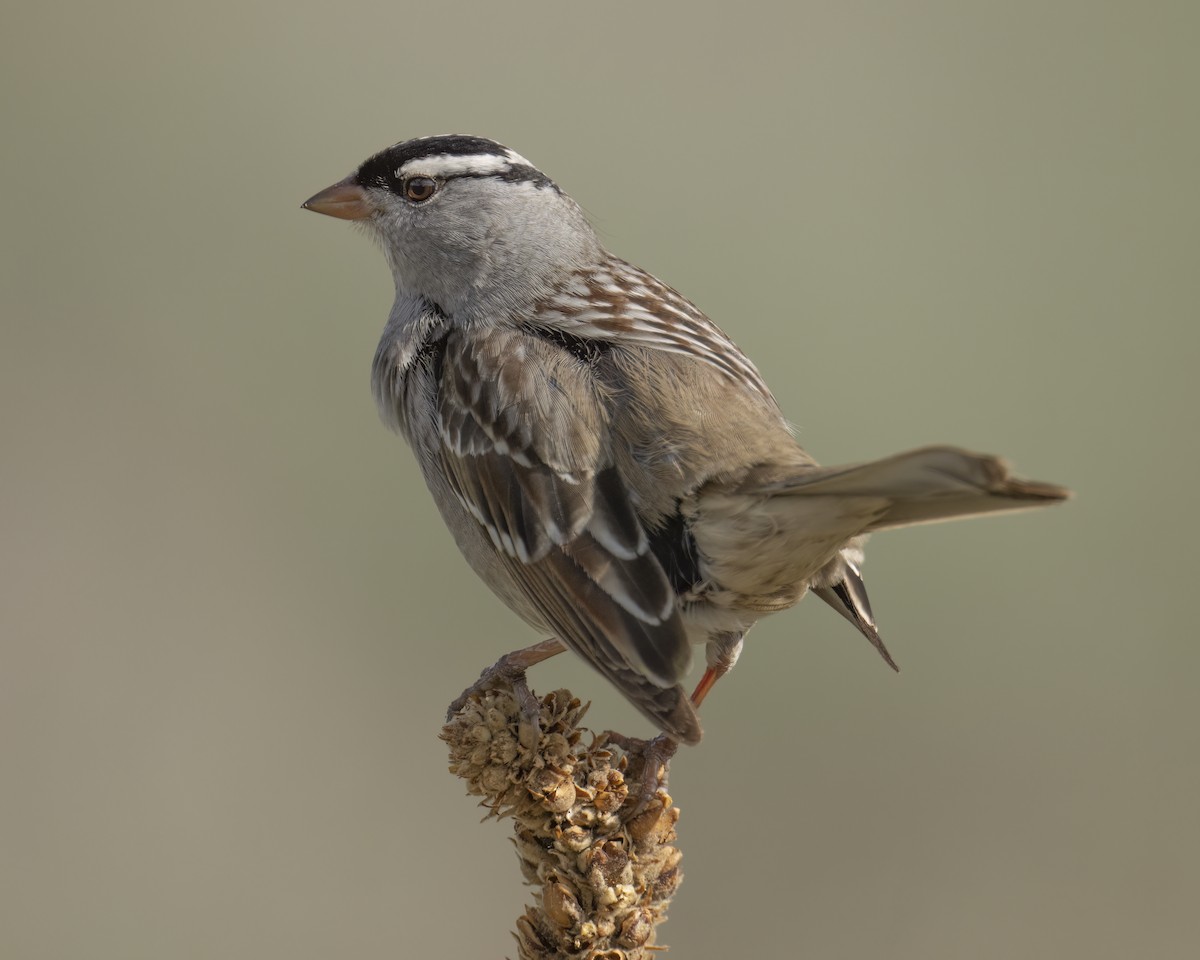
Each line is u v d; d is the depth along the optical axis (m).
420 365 9.29
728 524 7.64
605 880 7.15
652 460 7.93
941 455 6.41
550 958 7.21
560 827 7.18
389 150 9.84
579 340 8.76
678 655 7.61
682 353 8.52
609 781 7.27
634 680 7.62
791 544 7.56
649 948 7.22
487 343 8.82
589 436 8.16
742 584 7.82
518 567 8.31
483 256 9.48
